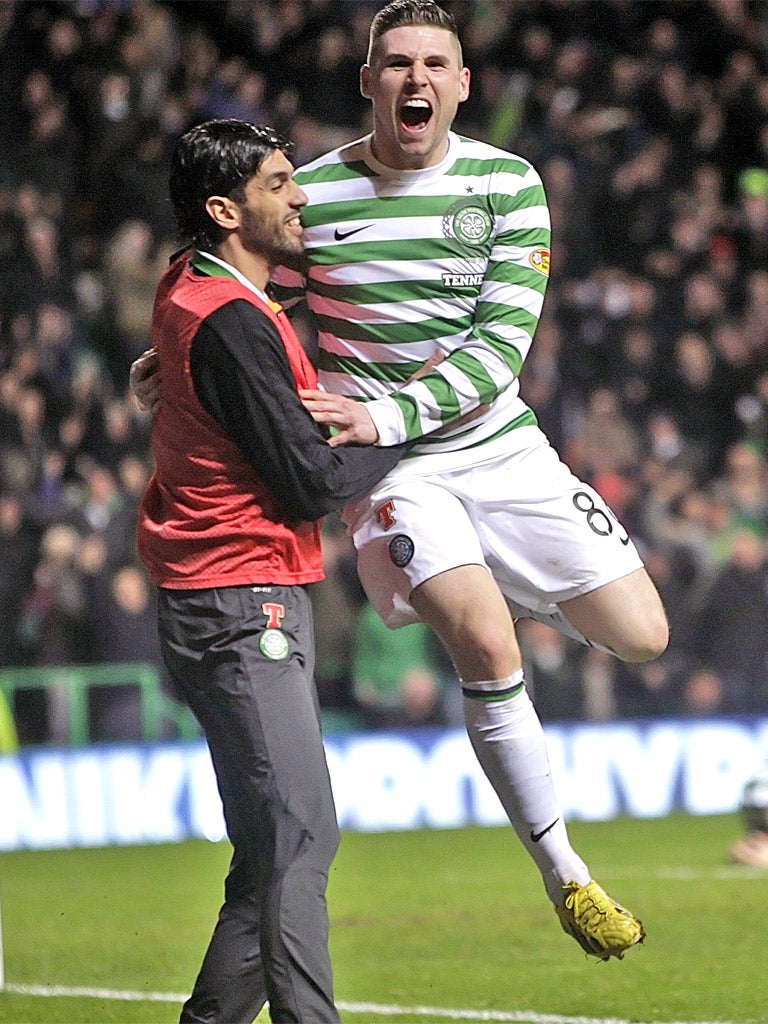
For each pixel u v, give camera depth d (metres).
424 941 23.20
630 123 58.91
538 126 57.25
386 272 16.19
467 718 16.06
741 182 59.84
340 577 44.84
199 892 29.78
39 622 40.84
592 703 45.56
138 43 52.69
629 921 15.38
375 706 43.81
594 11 61.81
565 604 16.83
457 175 16.33
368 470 14.81
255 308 13.95
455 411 15.59
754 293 55.09
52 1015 18.14
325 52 56.97
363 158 16.45
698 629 46.44
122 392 48.62
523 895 28.05
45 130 51.75
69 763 38.97
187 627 14.08
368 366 16.44
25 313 47.69
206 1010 14.71
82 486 44.31
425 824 42.12
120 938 24.20
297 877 13.55
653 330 54.06
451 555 15.81
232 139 14.27
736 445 52.56
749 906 25.39
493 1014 17.67
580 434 49.41
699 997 18.30
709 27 63.09
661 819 42.44
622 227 56.03
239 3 57.72
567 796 42.88
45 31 52.97
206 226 14.37
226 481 14.05
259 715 13.71
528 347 16.22
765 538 48.47
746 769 44.88
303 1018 13.41
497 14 58.88
